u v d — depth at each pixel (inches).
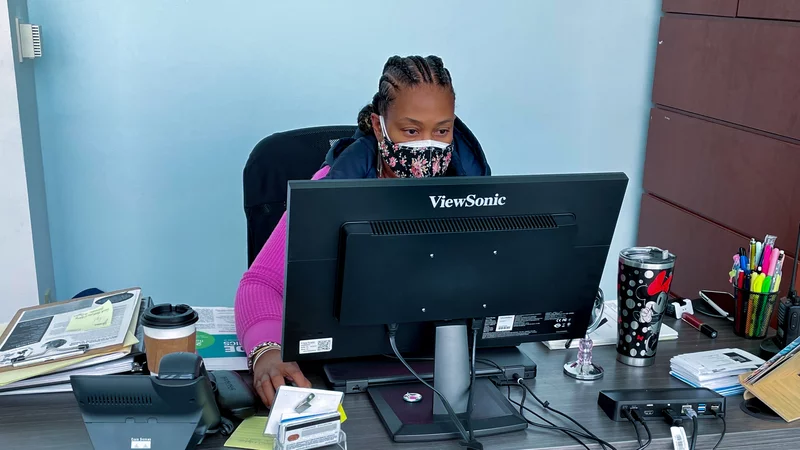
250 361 50.9
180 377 40.4
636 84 119.0
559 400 49.1
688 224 110.4
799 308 54.9
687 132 109.6
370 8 107.3
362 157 59.9
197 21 102.8
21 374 46.6
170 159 106.9
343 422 45.8
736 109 99.1
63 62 100.2
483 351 53.7
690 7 108.2
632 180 123.4
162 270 111.0
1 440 42.7
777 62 91.4
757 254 59.4
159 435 41.0
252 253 74.8
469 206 43.7
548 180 44.4
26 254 92.9
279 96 107.7
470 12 110.4
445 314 45.8
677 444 44.5
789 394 48.8
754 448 46.4
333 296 44.3
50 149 102.7
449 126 58.6
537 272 46.4
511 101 115.3
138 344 50.0
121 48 101.5
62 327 51.8
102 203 106.3
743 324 60.0
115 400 40.7
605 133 120.3
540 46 114.0
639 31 116.6
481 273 45.2
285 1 104.6
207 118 106.5
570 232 45.4
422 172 59.1
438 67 58.1
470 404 45.5
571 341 57.0
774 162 92.5
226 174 109.0
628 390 48.6
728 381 51.1
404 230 42.7
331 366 51.0
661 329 60.6
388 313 44.9
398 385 49.8
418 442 43.9
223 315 61.9
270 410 43.6
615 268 127.3
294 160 74.8
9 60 86.8
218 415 43.6
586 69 116.5
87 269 108.4
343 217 41.9
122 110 103.7
